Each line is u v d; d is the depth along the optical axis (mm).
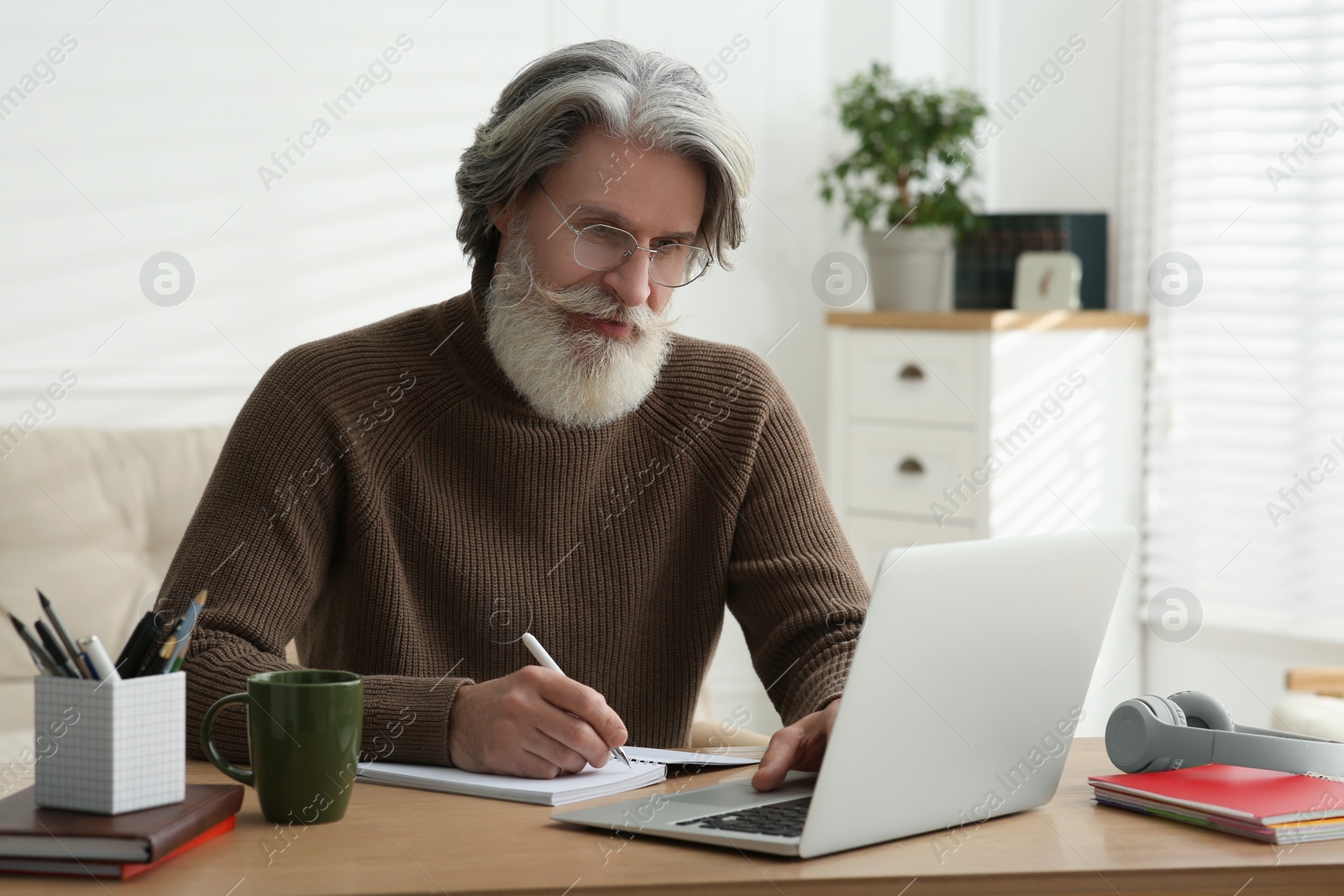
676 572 1536
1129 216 3564
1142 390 3553
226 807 971
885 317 3443
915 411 3400
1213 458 3428
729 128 1351
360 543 1419
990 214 3539
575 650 1479
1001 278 3525
